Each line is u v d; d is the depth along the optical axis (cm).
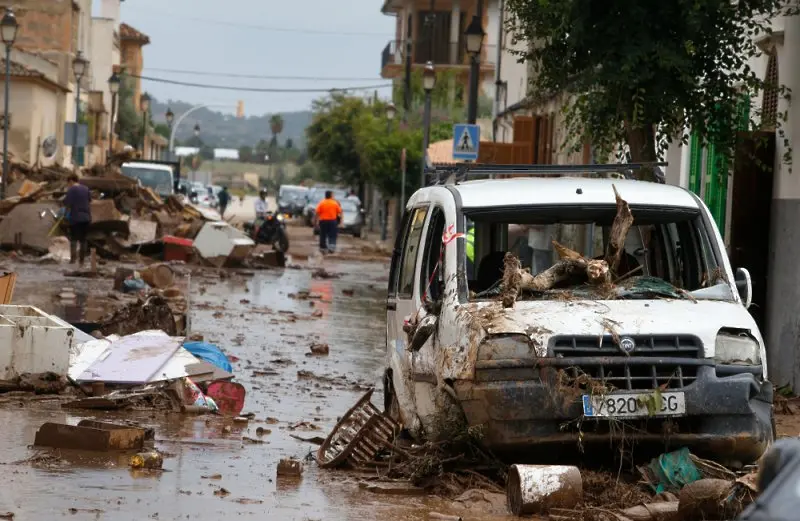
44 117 7588
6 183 4953
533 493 1020
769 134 1927
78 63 6228
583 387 1064
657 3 1823
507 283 1139
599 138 1927
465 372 1088
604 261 1180
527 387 1069
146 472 1158
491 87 9744
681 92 1864
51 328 1584
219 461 1245
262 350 2238
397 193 7169
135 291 3033
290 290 3644
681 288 1229
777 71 1983
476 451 1138
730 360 1100
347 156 9262
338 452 1263
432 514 1016
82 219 3988
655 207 1241
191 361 1616
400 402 1303
